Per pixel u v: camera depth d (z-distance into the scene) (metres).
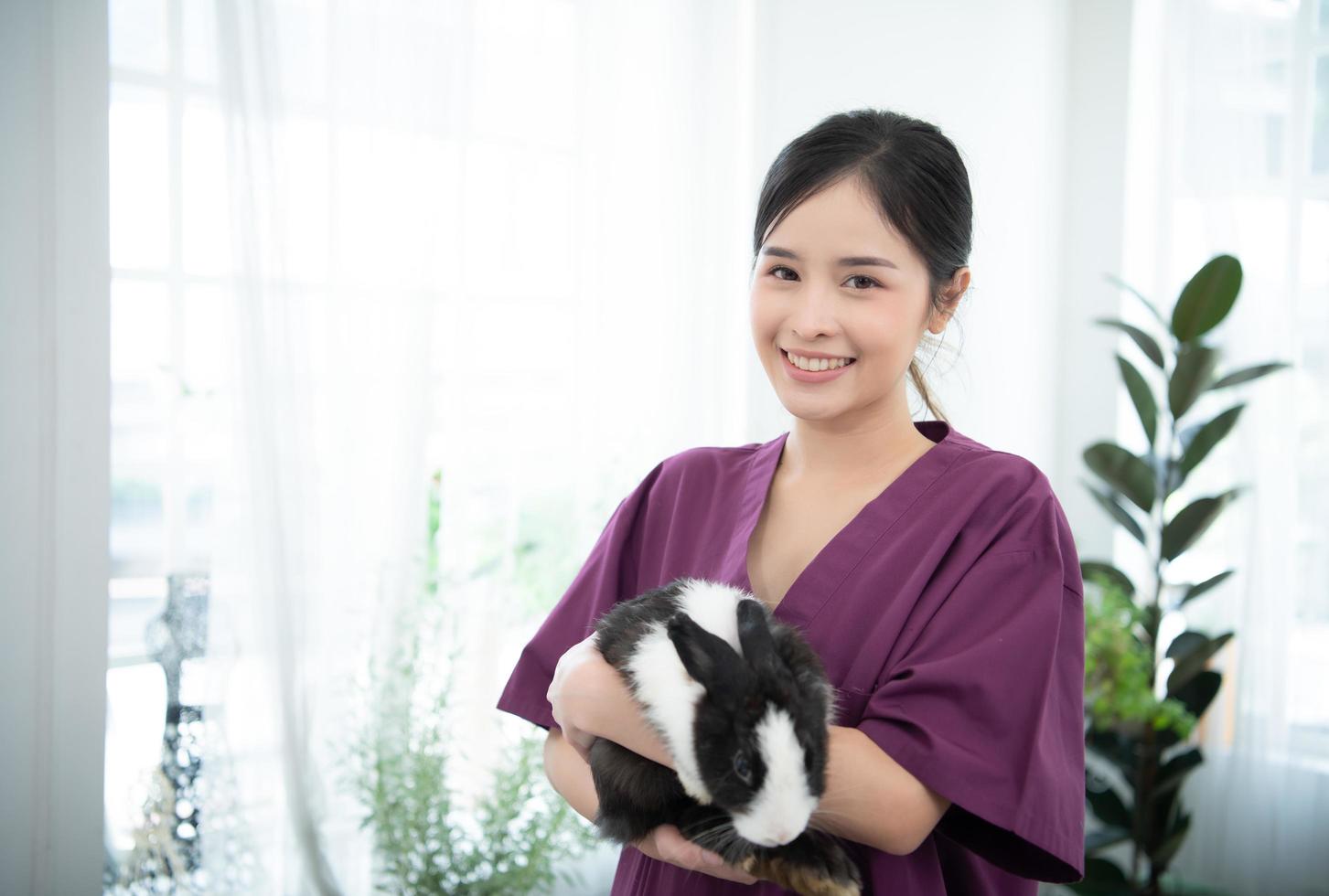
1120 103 3.34
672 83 2.75
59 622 2.06
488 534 2.54
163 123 2.10
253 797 2.21
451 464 2.42
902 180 1.16
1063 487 3.56
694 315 2.83
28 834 2.06
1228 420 2.54
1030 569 1.15
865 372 1.18
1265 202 2.96
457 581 2.43
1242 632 2.96
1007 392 3.37
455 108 2.33
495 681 2.53
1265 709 2.97
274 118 2.10
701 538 1.40
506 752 2.45
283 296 2.12
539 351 2.61
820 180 1.16
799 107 2.90
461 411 2.42
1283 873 2.99
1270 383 2.95
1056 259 3.48
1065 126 3.46
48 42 1.99
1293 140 2.92
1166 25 3.11
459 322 2.39
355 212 2.25
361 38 2.23
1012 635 1.10
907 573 1.18
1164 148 3.12
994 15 3.22
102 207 2.05
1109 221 3.39
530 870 2.33
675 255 2.79
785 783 0.99
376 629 2.30
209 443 2.17
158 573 2.16
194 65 2.11
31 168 1.99
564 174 2.61
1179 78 3.08
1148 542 2.72
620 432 2.74
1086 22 3.41
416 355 2.30
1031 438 3.45
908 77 3.08
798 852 1.06
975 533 1.18
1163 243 3.13
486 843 2.36
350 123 2.23
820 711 1.06
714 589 1.20
